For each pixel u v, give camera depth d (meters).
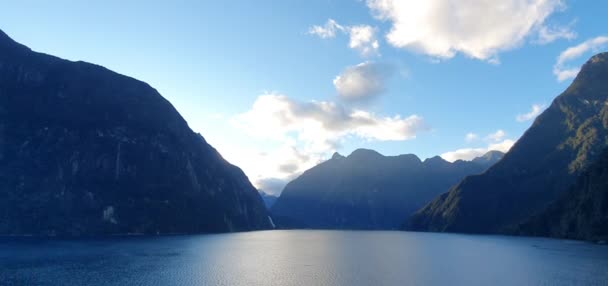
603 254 146.12
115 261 115.81
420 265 116.94
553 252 154.12
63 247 152.75
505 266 114.44
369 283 87.69
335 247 186.62
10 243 168.00
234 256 138.00
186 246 173.25
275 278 92.88
